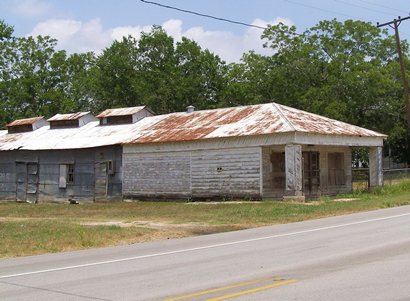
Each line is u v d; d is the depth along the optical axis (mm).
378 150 32469
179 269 9719
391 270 8578
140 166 32625
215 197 29281
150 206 28094
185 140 30047
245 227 17703
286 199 26469
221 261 10398
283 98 48656
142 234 16125
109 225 18656
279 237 13977
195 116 34438
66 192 36594
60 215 24812
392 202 24250
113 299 7473
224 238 14664
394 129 48906
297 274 8641
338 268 8953
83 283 8781
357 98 46688
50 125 41594
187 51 58812
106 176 34469
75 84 64875
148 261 10953
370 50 50531
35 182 38312
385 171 35656
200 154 29953
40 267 10820
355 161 62656
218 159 29266
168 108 57188
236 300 7047
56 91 62750
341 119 44250
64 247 14062
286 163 26625
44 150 37625
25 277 9625
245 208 23312
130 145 32906
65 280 9141
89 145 34625
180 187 30703
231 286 7969
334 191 32062
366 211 21344
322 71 49281
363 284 7672
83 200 35656
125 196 33250
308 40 50219
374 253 10297
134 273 9547
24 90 62906
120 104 58844
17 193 39312
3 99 63469
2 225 19047
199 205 26984
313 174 30609
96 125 39000
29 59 64875
